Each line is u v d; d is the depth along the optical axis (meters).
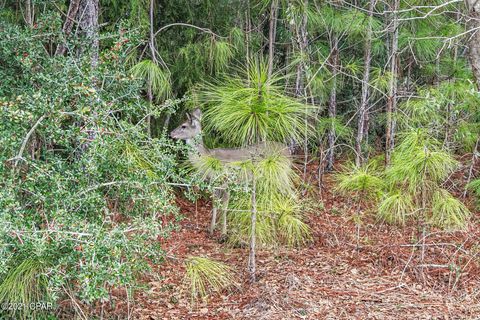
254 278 4.91
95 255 3.14
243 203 5.00
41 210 3.55
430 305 4.60
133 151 4.02
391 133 6.78
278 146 5.70
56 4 5.07
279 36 8.32
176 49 7.18
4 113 3.35
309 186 6.75
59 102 3.57
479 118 7.51
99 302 4.21
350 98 9.11
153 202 3.63
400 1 6.85
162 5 7.09
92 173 3.49
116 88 4.16
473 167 7.62
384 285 4.98
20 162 3.74
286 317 4.33
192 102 6.60
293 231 5.55
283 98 4.43
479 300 4.70
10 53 4.12
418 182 5.04
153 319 4.30
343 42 8.22
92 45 4.52
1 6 5.50
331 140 8.15
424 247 5.44
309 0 7.41
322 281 5.02
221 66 6.66
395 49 6.80
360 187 5.26
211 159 4.78
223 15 7.38
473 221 6.41
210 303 4.59
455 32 6.84
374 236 6.01
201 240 6.02
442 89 6.49
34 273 3.51
